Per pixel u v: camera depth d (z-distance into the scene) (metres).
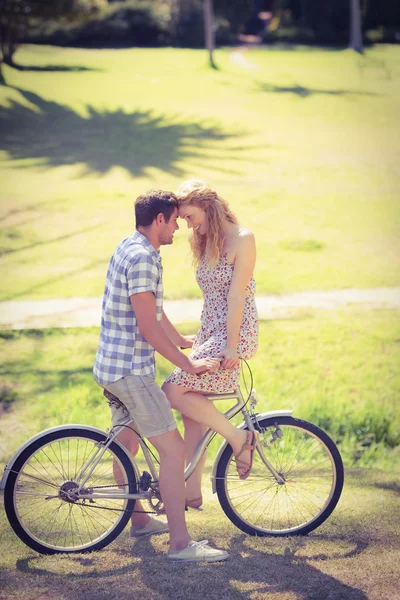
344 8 160.75
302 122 93.75
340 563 12.12
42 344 36.06
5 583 11.41
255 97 105.62
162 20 154.38
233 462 14.80
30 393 30.75
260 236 55.97
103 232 56.19
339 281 46.91
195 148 80.62
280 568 11.94
